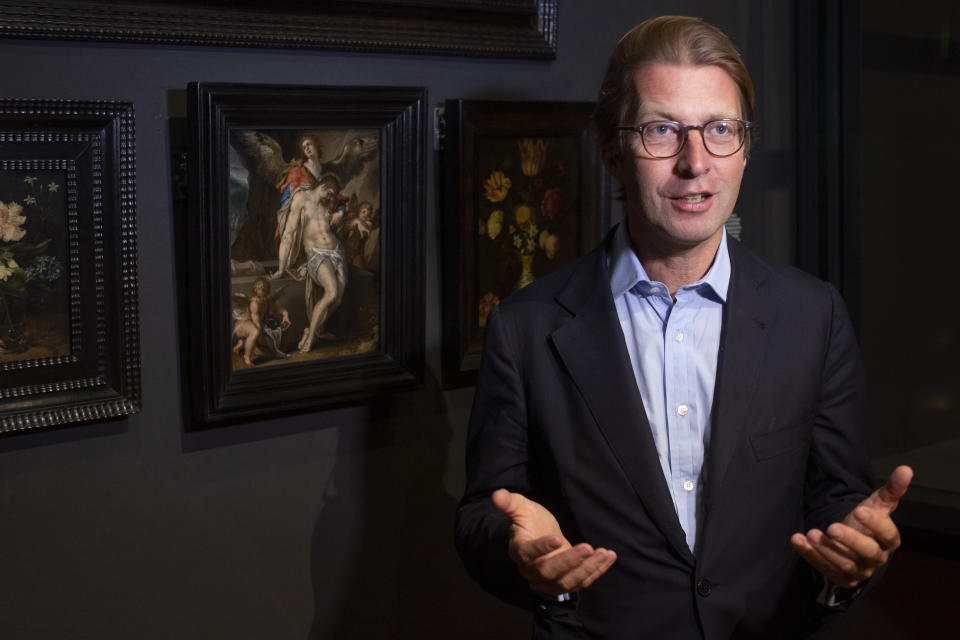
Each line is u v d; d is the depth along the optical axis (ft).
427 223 7.91
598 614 4.90
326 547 7.68
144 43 6.46
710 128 4.63
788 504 4.93
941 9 10.86
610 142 4.99
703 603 4.71
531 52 8.25
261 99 6.66
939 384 11.54
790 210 10.99
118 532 6.70
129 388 6.52
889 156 10.95
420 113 7.43
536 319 5.25
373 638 8.02
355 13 7.30
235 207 6.76
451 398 8.23
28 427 6.12
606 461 4.90
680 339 4.98
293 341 7.19
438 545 8.30
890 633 9.64
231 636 7.29
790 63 10.73
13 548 6.29
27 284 6.09
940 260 11.37
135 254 6.44
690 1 9.67
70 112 6.05
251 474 7.25
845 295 10.96
